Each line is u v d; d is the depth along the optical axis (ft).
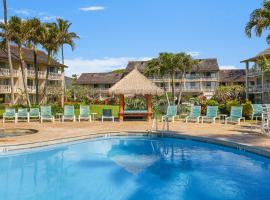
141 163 35.99
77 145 47.06
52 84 184.44
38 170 32.99
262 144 37.86
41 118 76.23
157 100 136.36
